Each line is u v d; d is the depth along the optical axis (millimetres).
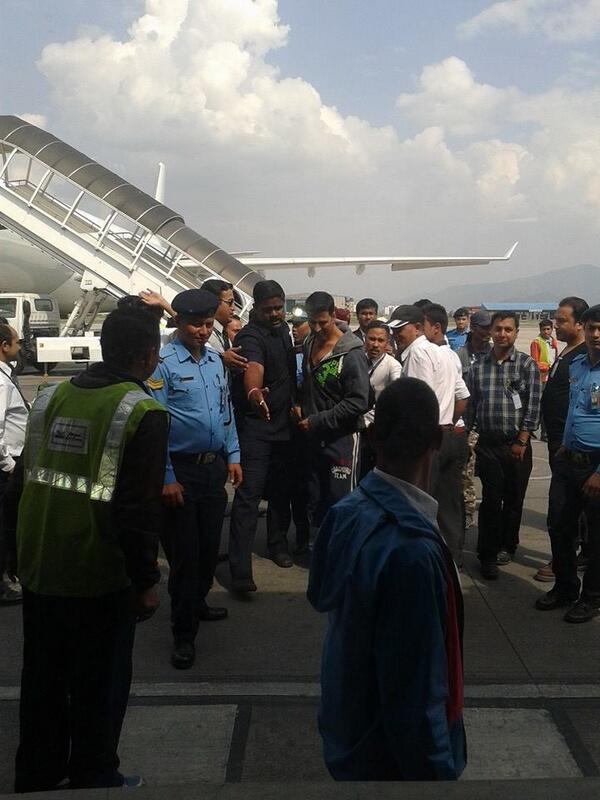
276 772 2682
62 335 21625
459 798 1466
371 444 1639
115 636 2307
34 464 2293
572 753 2799
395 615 1447
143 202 16328
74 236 16406
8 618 4168
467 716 3070
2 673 3496
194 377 3727
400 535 1482
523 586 4715
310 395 4758
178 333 3826
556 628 4023
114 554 2221
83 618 2248
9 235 25375
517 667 3537
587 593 4090
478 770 2684
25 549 2279
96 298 21578
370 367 5324
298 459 5094
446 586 1532
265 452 4605
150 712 3107
